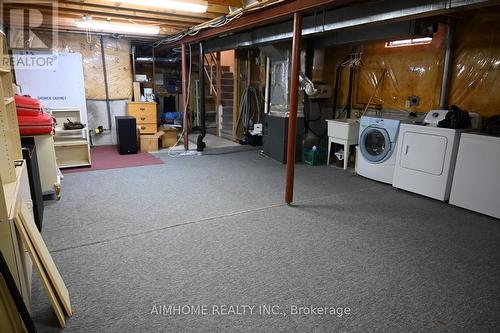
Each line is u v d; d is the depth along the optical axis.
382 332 1.75
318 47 5.49
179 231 2.88
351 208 3.52
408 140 3.94
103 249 2.54
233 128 7.58
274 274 2.26
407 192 4.09
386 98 5.13
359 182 4.50
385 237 2.84
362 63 5.45
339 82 5.91
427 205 3.64
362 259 2.47
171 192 3.92
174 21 4.73
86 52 6.38
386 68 5.07
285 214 3.31
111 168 4.97
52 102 5.85
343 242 2.74
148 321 1.79
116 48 6.62
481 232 2.97
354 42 4.82
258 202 3.64
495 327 1.80
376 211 3.44
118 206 3.44
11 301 1.53
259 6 3.37
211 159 5.72
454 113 3.63
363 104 5.53
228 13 3.96
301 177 4.71
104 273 2.22
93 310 1.86
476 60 3.95
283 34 4.46
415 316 1.88
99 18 4.61
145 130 6.46
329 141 5.44
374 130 4.44
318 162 5.51
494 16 3.72
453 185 3.59
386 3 3.13
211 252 2.53
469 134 3.38
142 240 2.70
